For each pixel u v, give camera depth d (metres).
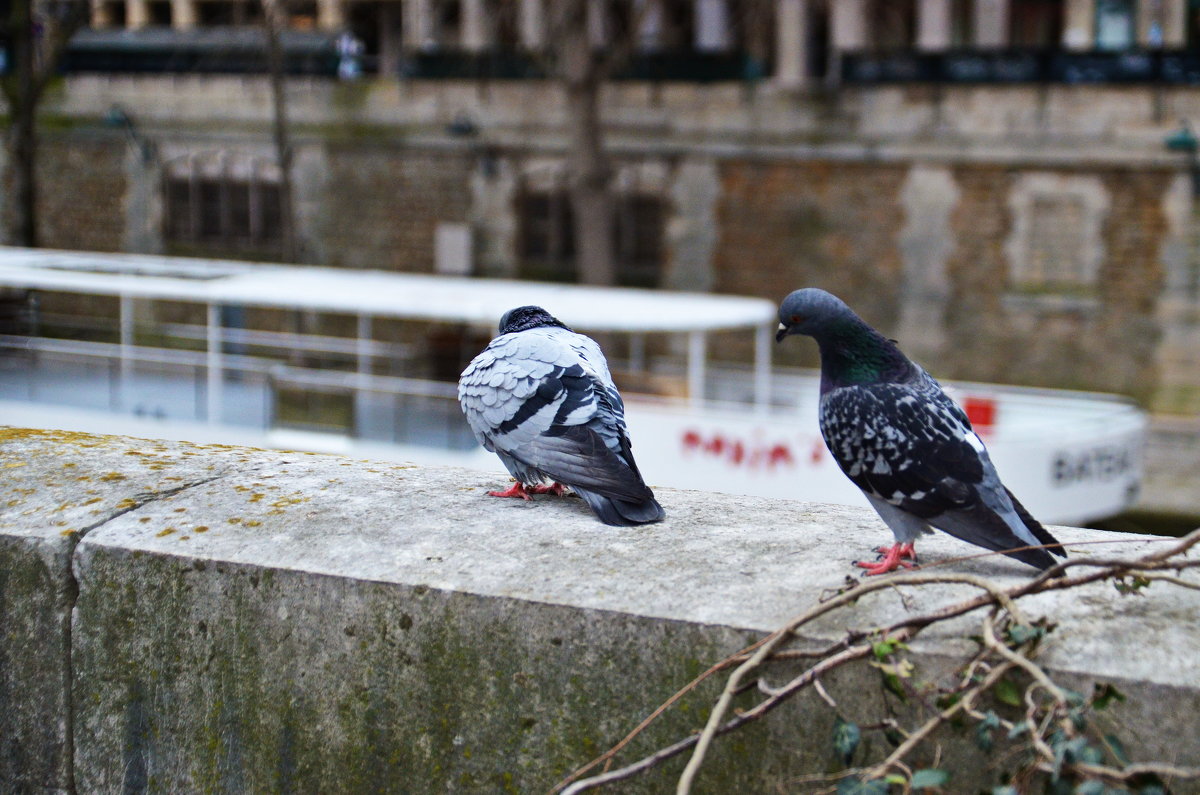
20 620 3.37
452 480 4.04
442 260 30.34
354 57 32.88
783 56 30.42
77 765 3.38
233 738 3.23
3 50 32.47
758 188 27.70
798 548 3.36
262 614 3.17
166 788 3.31
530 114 29.38
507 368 3.97
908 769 2.54
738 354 25.39
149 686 3.29
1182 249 24.48
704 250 28.28
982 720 2.60
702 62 28.05
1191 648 2.67
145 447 4.18
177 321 17.27
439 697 3.05
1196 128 24.34
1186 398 24.50
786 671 2.77
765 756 2.81
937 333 26.50
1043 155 25.34
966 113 25.88
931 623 2.74
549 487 4.03
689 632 2.83
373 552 3.23
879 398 3.36
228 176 31.98
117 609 3.29
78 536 3.32
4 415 17.14
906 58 26.22
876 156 26.56
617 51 25.28
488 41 32.09
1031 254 25.69
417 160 30.34
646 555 3.26
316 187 31.22
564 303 15.50
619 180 28.83
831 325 3.49
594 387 3.94
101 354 16.56
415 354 16.52
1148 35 28.56
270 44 24.47
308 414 15.84
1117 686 2.56
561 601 2.94
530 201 29.77
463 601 3.01
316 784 3.18
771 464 14.27
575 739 2.95
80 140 32.91
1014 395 17.75
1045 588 2.73
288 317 18.08
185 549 3.24
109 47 32.47
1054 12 30.80
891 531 3.52
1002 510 3.26
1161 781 2.50
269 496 3.65
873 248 26.89
